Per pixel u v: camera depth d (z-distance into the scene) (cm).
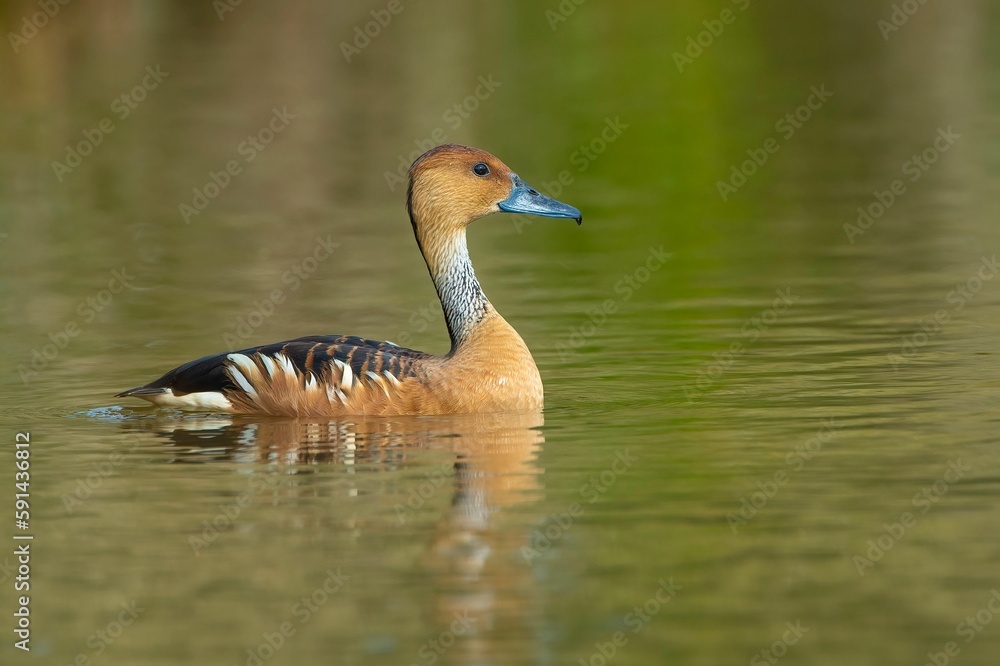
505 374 2652
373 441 2438
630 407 2645
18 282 4000
